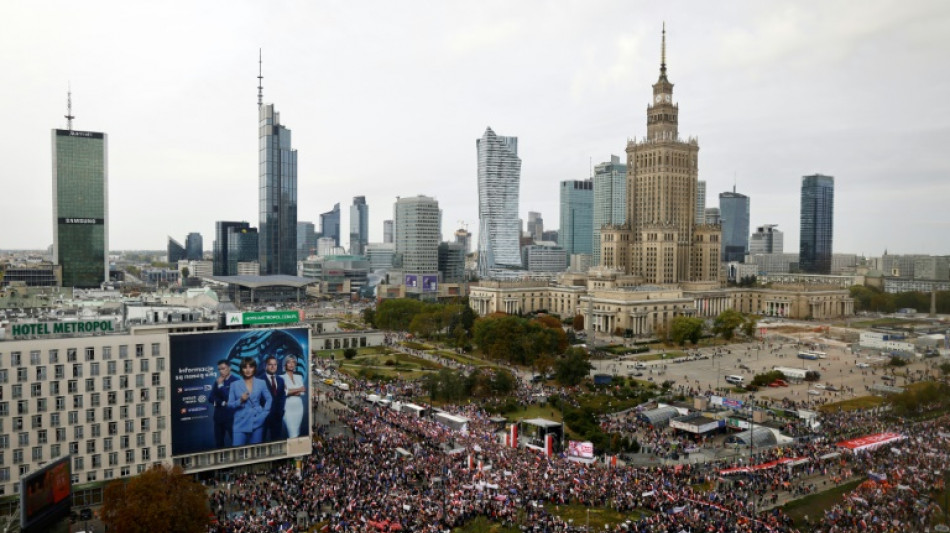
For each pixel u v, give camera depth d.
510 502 130.88
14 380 134.75
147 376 148.38
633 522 121.38
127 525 112.38
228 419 157.12
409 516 121.50
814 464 155.75
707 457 169.00
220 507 134.75
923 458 151.12
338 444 173.00
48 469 113.06
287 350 164.25
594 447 175.75
